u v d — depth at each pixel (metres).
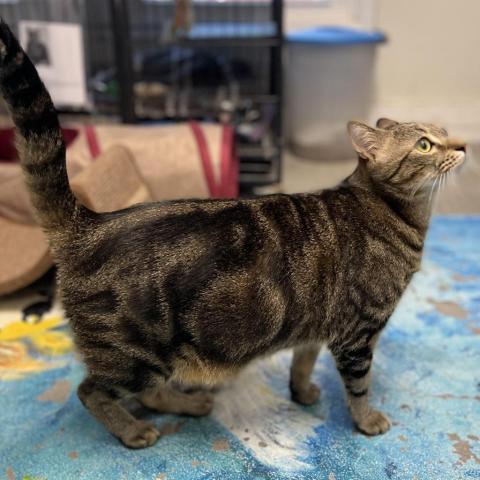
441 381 1.57
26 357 1.67
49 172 1.14
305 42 3.04
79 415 1.46
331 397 1.54
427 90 3.50
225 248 1.16
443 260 2.18
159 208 1.22
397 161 1.31
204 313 1.16
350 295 1.26
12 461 1.32
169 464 1.31
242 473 1.28
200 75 3.19
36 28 2.53
